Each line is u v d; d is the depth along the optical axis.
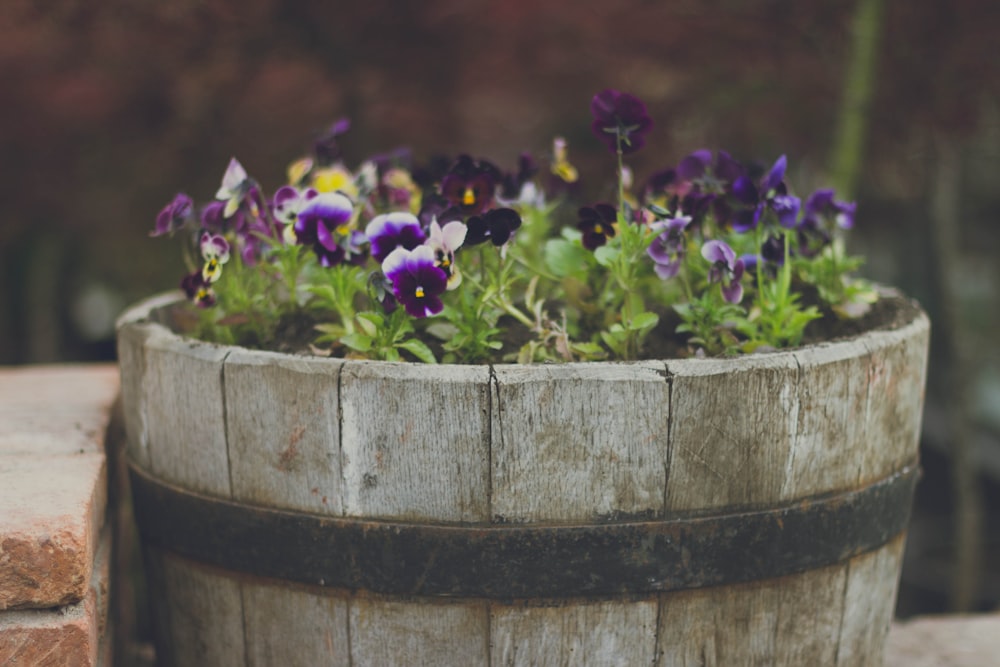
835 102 2.62
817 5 2.50
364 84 2.59
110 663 1.79
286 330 1.82
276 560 1.66
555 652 1.64
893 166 2.92
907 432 1.74
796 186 3.21
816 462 1.66
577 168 2.66
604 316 1.79
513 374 1.61
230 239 1.82
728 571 1.64
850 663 1.73
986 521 4.13
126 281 4.38
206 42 2.44
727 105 2.69
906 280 4.68
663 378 1.61
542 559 1.62
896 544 1.76
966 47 2.53
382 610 1.64
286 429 1.64
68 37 2.49
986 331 4.93
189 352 1.69
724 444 1.63
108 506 1.84
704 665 1.66
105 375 2.07
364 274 1.78
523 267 1.89
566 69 2.63
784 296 1.74
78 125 2.62
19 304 4.84
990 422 4.41
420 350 1.69
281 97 2.60
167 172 2.74
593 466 1.61
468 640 1.63
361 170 1.89
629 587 1.63
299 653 1.67
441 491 1.62
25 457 1.77
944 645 1.99
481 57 2.58
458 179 1.75
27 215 2.94
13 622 1.60
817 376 1.64
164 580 1.75
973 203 5.11
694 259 1.83
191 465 1.70
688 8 2.53
